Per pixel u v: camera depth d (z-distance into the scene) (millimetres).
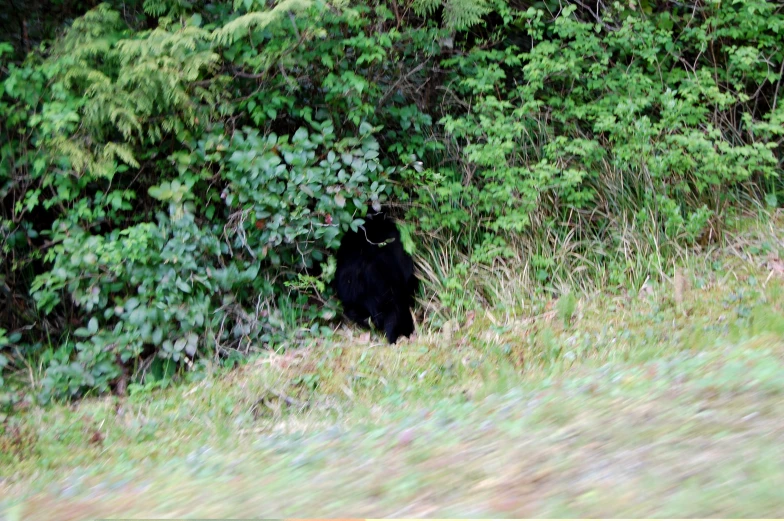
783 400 6758
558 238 13430
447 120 13023
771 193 14547
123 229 12500
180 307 11328
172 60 11141
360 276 12242
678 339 10664
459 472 6254
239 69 12406
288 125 13156
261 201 11648
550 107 14141
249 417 9969
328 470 6938
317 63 12539
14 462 9219
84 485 7973
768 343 9469
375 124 13273
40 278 11266
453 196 13266
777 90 14695
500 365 10609
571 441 6586
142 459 8867
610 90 14047
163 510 6355
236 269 11797
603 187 13930
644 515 4949
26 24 12781
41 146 11586
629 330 11273
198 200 12141
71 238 11312
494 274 13023
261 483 6812
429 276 12961
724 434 6168
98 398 11023
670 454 5914
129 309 11211
